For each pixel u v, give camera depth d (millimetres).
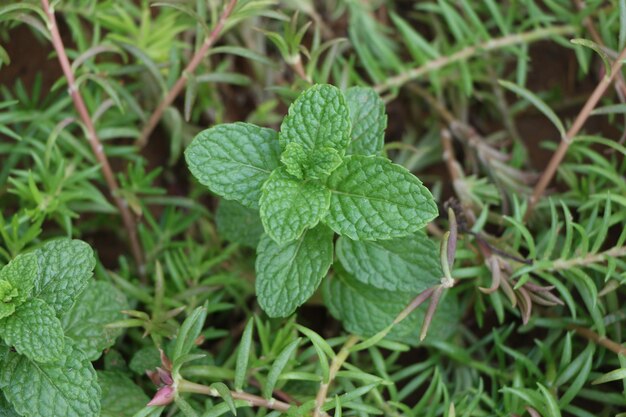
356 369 445
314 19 557
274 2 472
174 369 422
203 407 455
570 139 473
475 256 467
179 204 509
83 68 498
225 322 516
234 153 426
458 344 497
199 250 494
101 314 449
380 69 549
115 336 448
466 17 561
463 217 467
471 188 505
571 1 538
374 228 414
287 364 450
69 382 413
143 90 542
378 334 442
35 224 460
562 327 474
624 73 507
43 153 503
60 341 406
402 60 570
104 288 453
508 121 547
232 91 569
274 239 414
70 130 513
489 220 502
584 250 454
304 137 420
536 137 555
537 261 454
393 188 414
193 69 482
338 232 416
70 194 477
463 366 485
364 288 460
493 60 535
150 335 476
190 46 537
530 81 565
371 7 562
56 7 505
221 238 516
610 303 466
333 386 460
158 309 462
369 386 431
